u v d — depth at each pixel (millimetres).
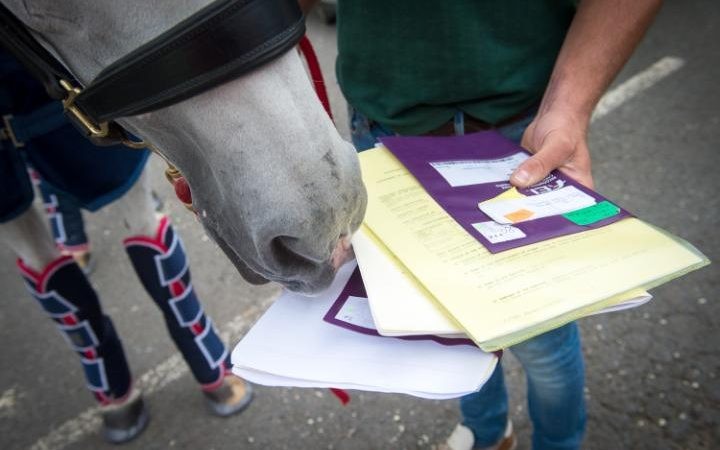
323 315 850
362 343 802
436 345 780
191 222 2820
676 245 816
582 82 1019
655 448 1585
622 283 765
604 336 1882
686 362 1767
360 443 1755
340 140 766
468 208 923
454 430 1592
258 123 674
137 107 686
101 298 2486
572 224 879
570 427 1308
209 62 645
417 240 865
